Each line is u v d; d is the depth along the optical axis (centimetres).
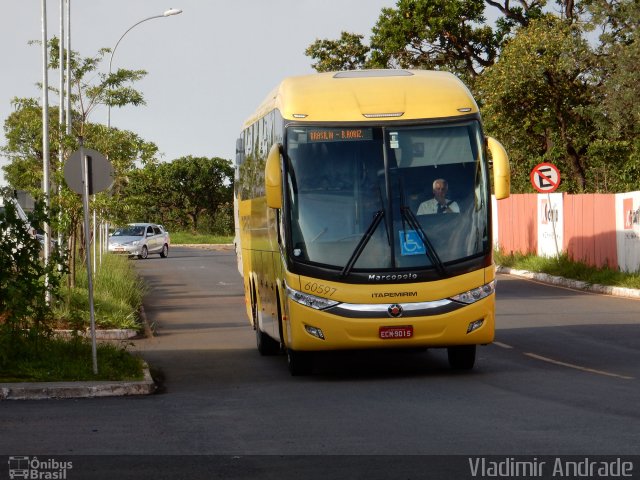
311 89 1612
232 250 7775
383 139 1558
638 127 4247
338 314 1520
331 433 1089
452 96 1595
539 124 4991
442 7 6131
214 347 2117
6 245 1655
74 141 3094
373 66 6438
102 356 1675
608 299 2866
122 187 3325
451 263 1530
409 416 1191
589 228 3612
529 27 4938
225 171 10619
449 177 1555
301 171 1558
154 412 1281
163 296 3531
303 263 1534
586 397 1298
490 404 1264
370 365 1766
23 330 1666
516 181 5419
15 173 3459
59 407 1338
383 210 1538
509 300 2923
